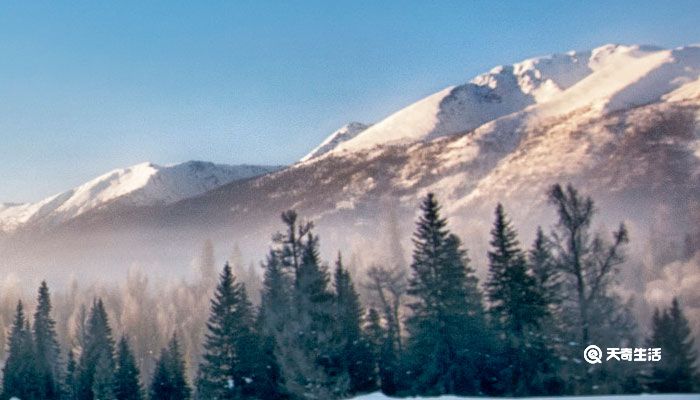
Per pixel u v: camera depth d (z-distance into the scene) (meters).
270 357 57.31
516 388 50.88
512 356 52.09
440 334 54.41
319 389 50.31
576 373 48.34
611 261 54.16
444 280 55.09
